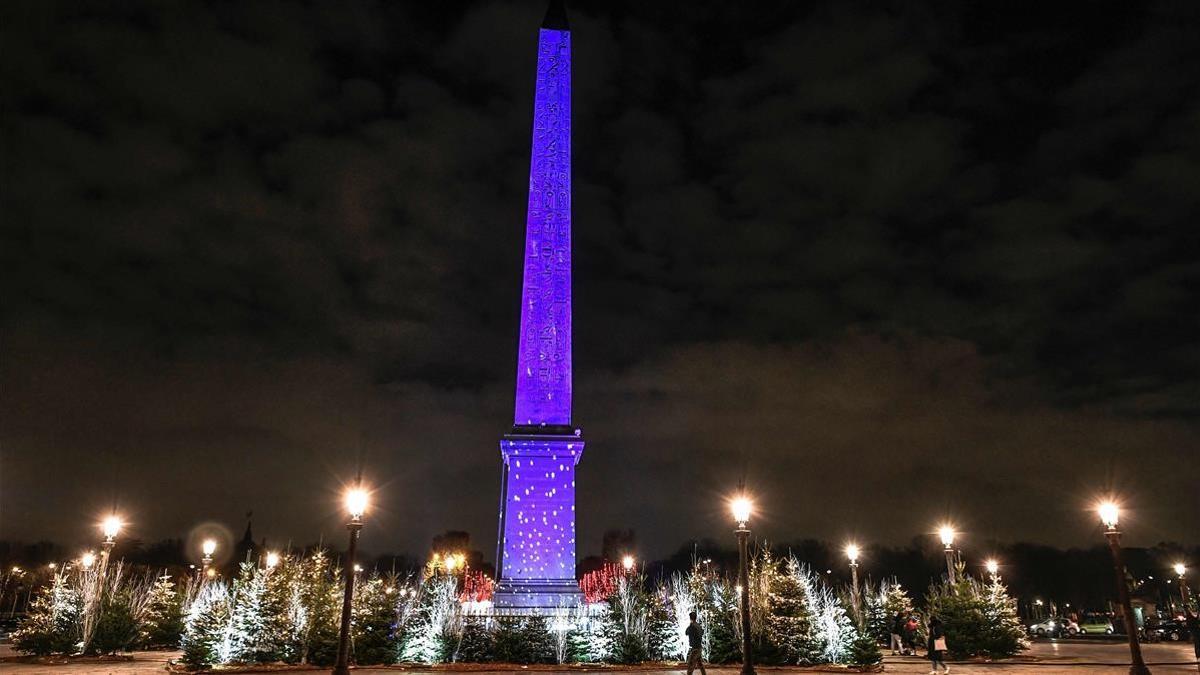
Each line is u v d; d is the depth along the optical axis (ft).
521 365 112.98
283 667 86.48
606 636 92.02
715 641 91.66
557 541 106.42
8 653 108.27
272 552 144.97
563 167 120.88
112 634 99.14
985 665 96.94
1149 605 247.29
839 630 92.84
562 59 126.31
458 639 90.68
